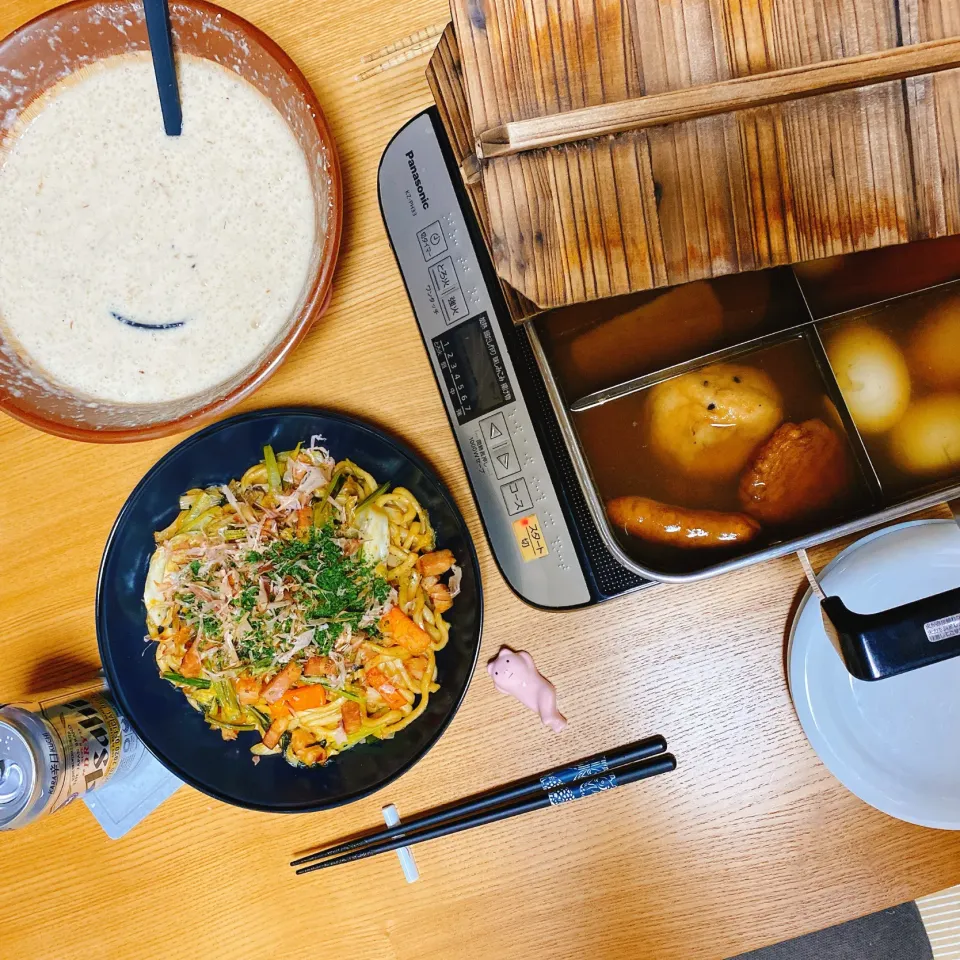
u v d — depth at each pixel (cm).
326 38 88
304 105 74
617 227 53
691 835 90
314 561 89
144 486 85
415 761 81
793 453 76
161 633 92
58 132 80
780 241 53
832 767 84
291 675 89
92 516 93
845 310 78
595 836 91
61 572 93
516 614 91
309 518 91
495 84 52
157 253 81
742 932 89
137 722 87
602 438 80
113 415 77
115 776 91
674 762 89
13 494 92
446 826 90
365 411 92
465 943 92
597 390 80
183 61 78
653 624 90
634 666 91
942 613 64
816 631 83
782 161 52
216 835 93
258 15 88
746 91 49
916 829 88
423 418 92
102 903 94
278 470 92
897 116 51
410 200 85
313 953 93
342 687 90
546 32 51
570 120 50
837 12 50
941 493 68
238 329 82
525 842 91
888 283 77
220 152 80
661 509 75
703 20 51
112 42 77
